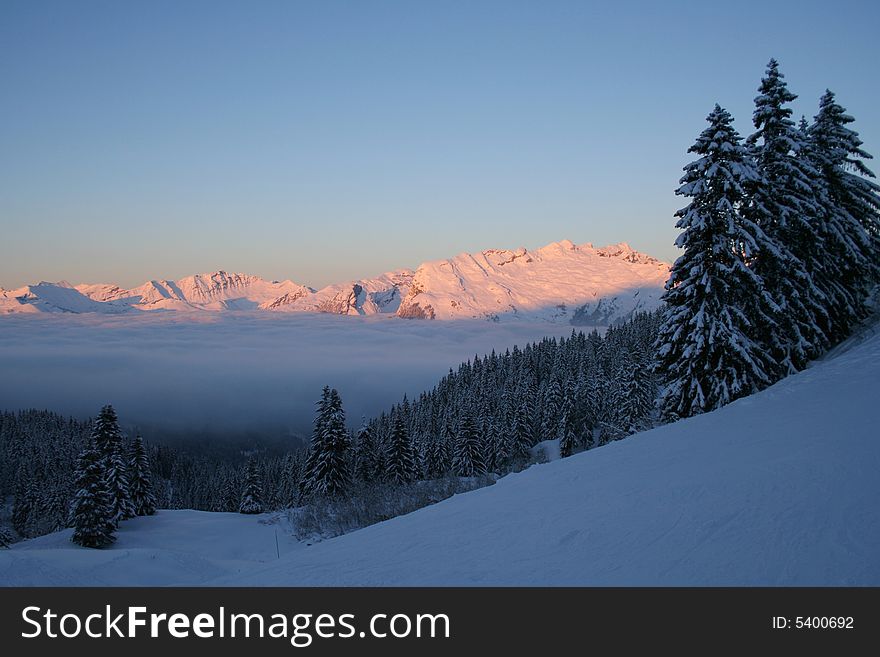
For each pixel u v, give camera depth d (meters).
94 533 41.09
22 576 14.20
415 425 95.75
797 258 24.64
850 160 27.39
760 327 24.88
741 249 23.73
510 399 85.25
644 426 45.53
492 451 70.56
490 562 8.59
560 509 10.80
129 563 19.52
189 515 55.69
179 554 22.50
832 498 8.33
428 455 68.12
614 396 62.72
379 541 11.36
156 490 125.06
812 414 14.47
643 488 10.92
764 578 6.52
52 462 123.62
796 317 25.12
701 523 8.40
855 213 27.97
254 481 64.00
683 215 23.69
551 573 7.70
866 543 6.82
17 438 146.12
